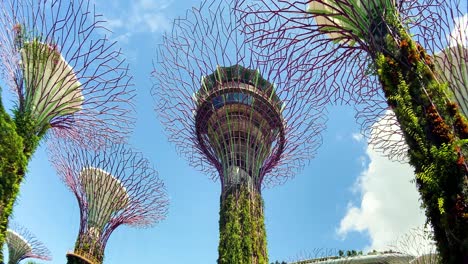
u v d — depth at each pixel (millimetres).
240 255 17328
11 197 13352
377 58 10445
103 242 22016
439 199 7738
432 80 9352
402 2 11414
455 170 7879
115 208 22750
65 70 16656
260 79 20938
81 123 18062
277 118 20766
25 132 15016
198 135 20781
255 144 20344
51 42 16234
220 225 18469
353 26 11852
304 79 12977
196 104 20438
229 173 19562
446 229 7645
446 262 7598
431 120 8703
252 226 18188
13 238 32062
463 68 11602
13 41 15984
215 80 20594
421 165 8406
